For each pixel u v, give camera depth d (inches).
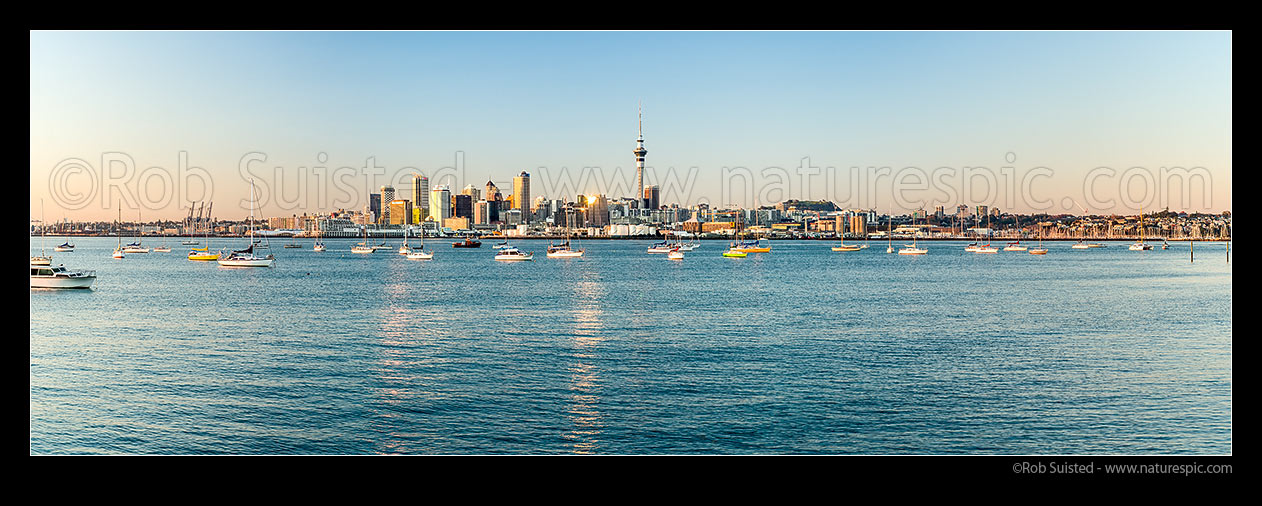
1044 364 1576.0
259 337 2009.1
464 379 1422.2
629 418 1147.9
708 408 1203.2
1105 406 1213.1
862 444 1022.4
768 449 1003.3
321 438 1052.5
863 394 1294.3
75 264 6412.4
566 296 3376.0
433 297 3321.9
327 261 7465.6
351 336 2031.3
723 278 4788.4
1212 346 1828.2
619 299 3211.1
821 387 1348.4
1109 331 2118.6
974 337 1991.9
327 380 1416.1
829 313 2620.6
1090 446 1012.5
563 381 1402.6
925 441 1035.3
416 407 1210.6
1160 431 1077.8
